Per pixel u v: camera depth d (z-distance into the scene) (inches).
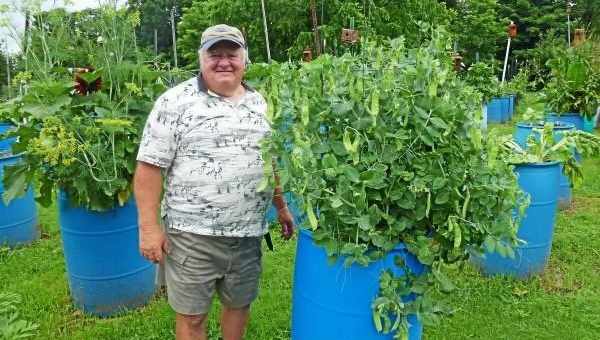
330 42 400.8
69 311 129.2
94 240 120.8
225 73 83.7
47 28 126.6
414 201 72.0
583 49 350.6
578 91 254.1
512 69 974.4
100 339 116.0
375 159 71.6
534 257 141.0
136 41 132.0
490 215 75.3
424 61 74.3
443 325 118.2
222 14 493.0
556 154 139.9
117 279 125.3
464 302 129.0
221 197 85.9
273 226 180.5
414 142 71.9
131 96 124.9
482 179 73.9
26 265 156.1
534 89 570.9
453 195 71.8
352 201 69.7
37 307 129.3
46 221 197.3
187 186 85.8
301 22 451.8
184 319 92.5
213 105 84.7
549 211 138.6
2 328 92.4
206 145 84.4
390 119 73.0
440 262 76.7
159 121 84.0
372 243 72.6
